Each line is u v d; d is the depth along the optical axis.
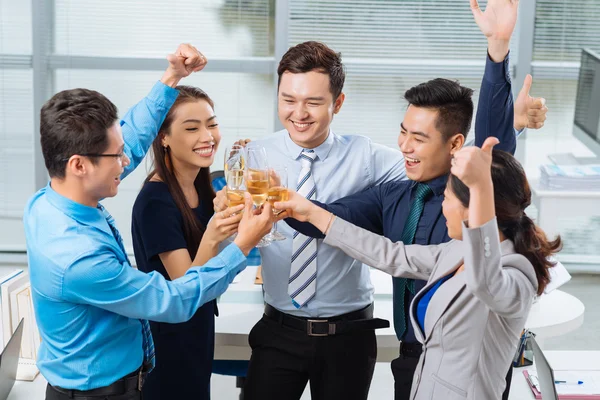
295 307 2.49
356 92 5.72
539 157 5.77
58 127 1.90
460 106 2.25
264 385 2.56
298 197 2.28
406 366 2.35
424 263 2.18
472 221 1.75
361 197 2.47
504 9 2.21
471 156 1.70
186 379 2.52
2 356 2.21
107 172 1.96
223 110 5.70
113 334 2.04
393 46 5.66
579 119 5.70
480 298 1.79
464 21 5.61
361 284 2.55
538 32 5.60
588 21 5.57
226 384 3.96
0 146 5.67
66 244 1.92
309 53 2.38
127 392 2.09
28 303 2.56
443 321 1.94
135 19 5.57
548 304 3.14
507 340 1.94
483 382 1.94
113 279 1.93
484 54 5.66
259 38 5.62
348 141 2.62
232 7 5.57
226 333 2.81
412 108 2.28
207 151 2.50
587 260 5.78
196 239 2.51
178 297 2.02
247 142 2.68
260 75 5.66
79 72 5.61
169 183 2.50
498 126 2.31
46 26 5.54
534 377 2.61
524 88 2.57
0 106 5.62
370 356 2.57
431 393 1.98
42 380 2.50
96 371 2.03
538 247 1.92
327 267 2.48
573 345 4.51
